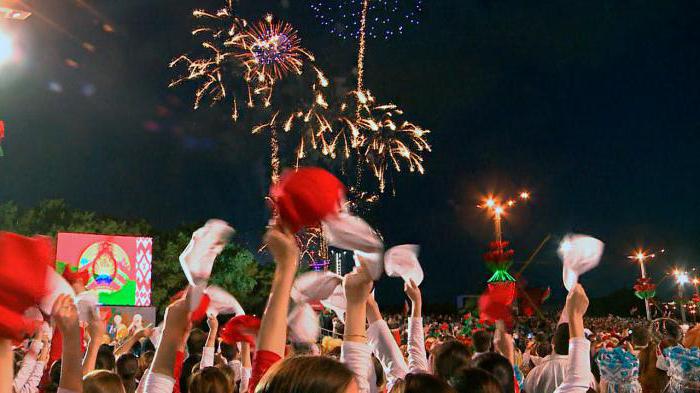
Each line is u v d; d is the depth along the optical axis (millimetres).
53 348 4789
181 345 2842
